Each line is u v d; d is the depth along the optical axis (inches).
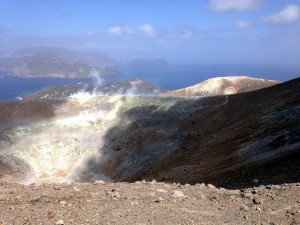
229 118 2669.8
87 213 445.1
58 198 520.4
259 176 1149.1
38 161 3430.1
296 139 1499.8
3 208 460.4
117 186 616.7
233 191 614.5
